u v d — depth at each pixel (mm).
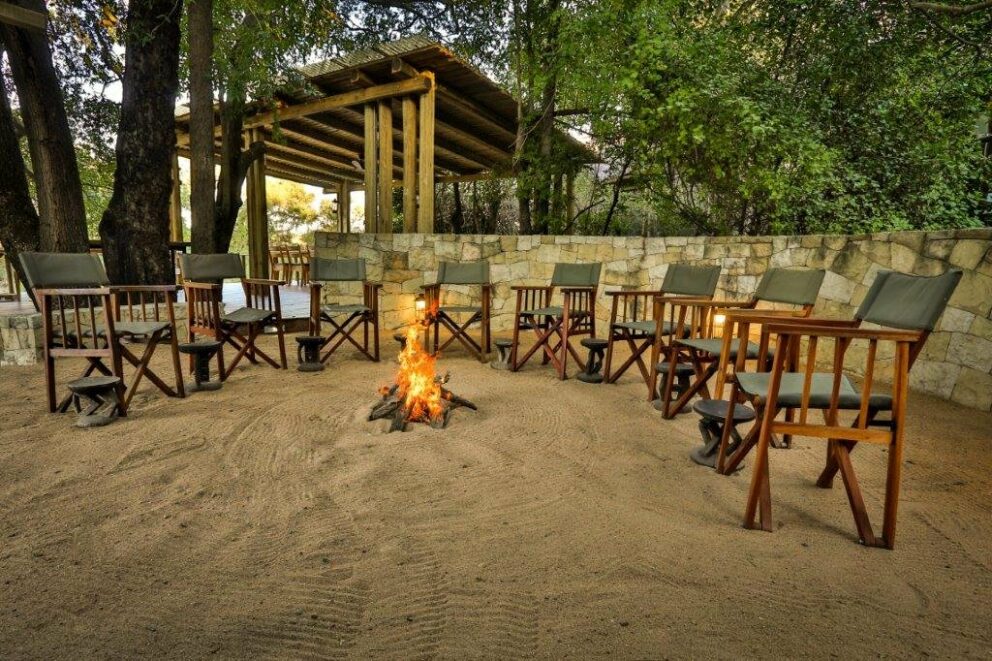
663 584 1491
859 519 1748
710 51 5379
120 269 5727
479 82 7160
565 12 6035
